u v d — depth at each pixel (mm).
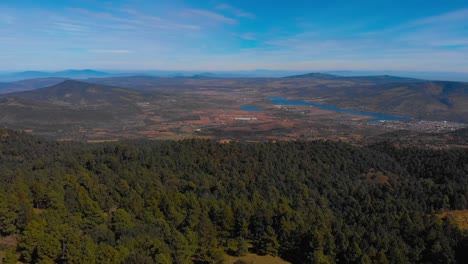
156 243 58250
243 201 80312
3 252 57750
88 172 99000
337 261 64438
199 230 66688
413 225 72812
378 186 105750
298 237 68375
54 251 54688
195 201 77938
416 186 103188
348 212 88938
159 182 95875
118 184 89875
